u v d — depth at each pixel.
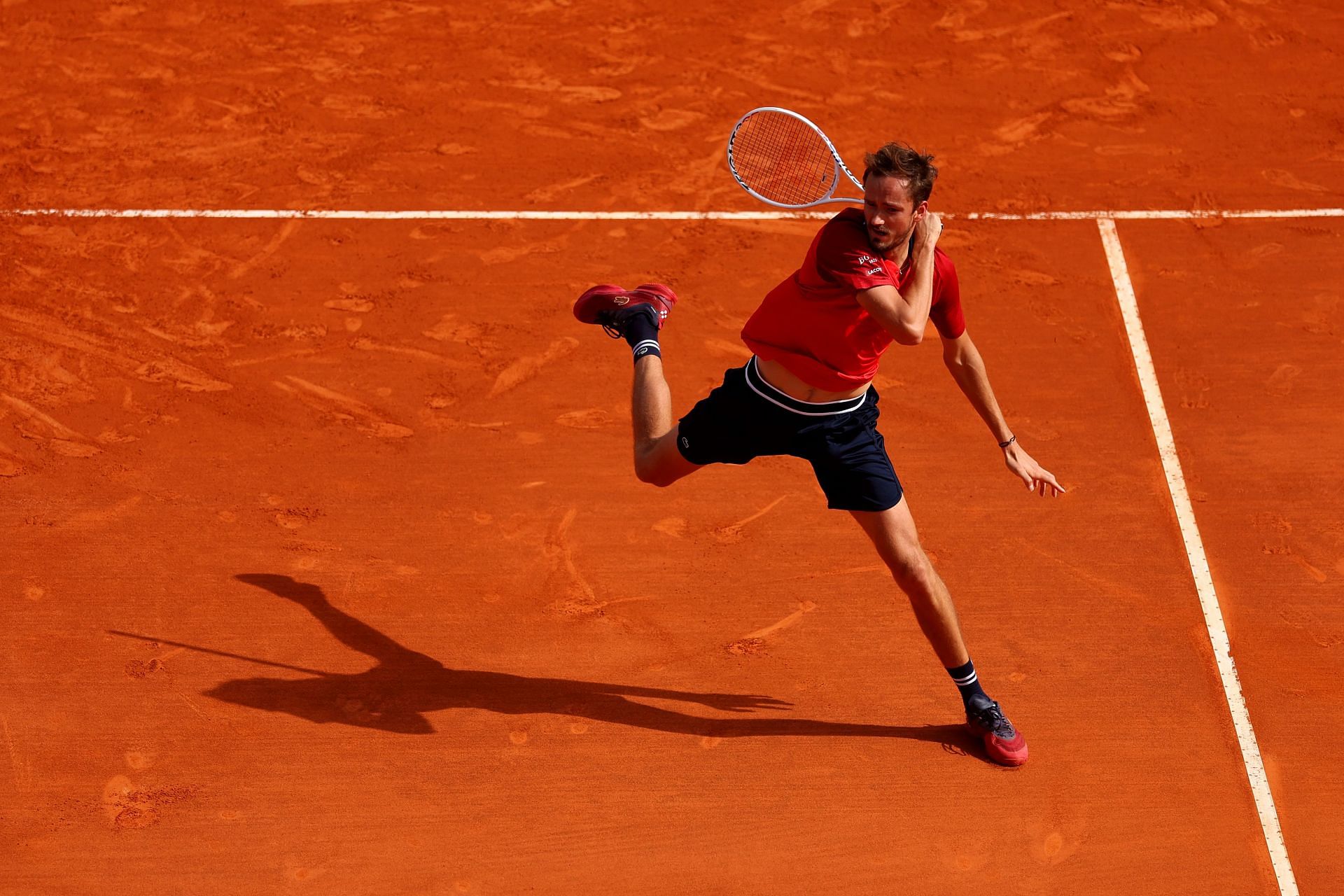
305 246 23.19
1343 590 16.00
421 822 13.32
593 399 19.52
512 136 26.91
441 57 29.95
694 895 12.66
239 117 27.44
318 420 19.00
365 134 26.88
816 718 14.51
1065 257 22.92
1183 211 24.22
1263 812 13.43
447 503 17.47
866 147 26.58
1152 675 14.95
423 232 23.66
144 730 14.20
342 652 15.22
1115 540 16.81
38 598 15.80
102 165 25.66
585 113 27.80
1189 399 19.41
